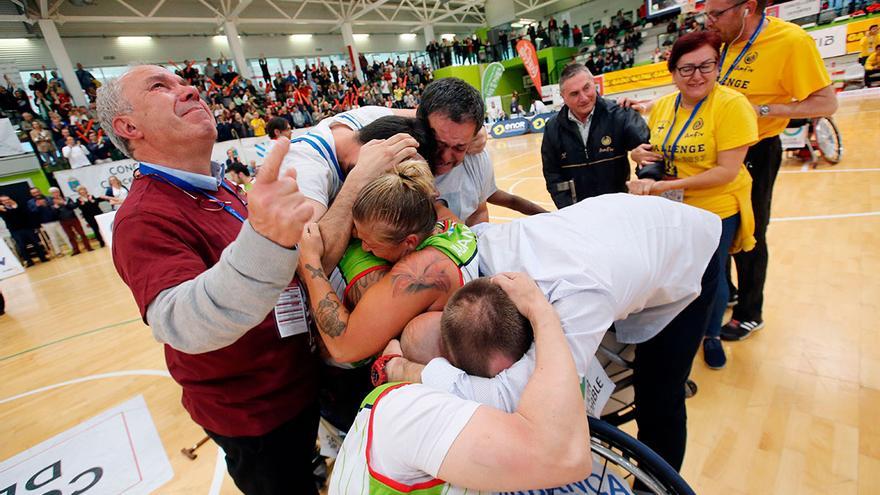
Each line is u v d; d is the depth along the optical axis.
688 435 1.68
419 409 0.68
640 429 1.32
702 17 13.58
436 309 0.92
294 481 1.19
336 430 1.41
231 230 1.09
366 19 18.08
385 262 1.00
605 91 13.56
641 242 1.01
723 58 1.97
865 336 2.03
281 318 1.04
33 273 7.40
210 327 0.73
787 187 4.23
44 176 9.23
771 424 1.66
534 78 13.56
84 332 4.02
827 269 2.65
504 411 0.73
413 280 0.88
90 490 1.91
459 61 18.33
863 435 1.55
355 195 1.00
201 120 1.04
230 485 1.83
